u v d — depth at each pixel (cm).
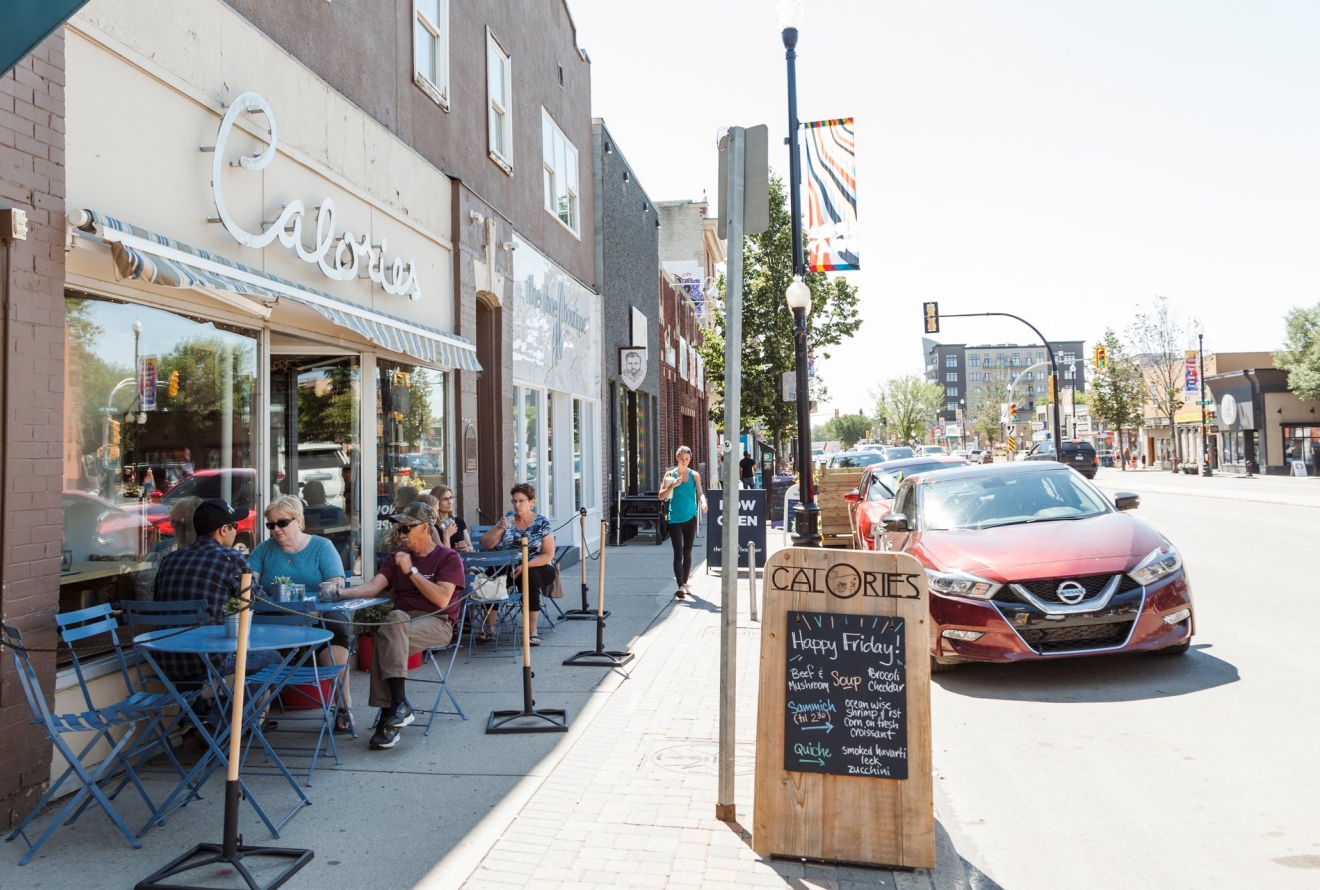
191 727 565
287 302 690
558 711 646
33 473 467
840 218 1504
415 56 1014
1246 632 855
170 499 636
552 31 1563
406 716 598
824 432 15925
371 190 900
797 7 1537
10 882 400
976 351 16700
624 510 1941
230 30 673
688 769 531
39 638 470
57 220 487
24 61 469
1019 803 488
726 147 471
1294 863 405
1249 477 4988
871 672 420
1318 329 4991
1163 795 488
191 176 625
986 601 702
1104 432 8175
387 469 977
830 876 398
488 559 869
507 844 429
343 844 433
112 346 577
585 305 1755
